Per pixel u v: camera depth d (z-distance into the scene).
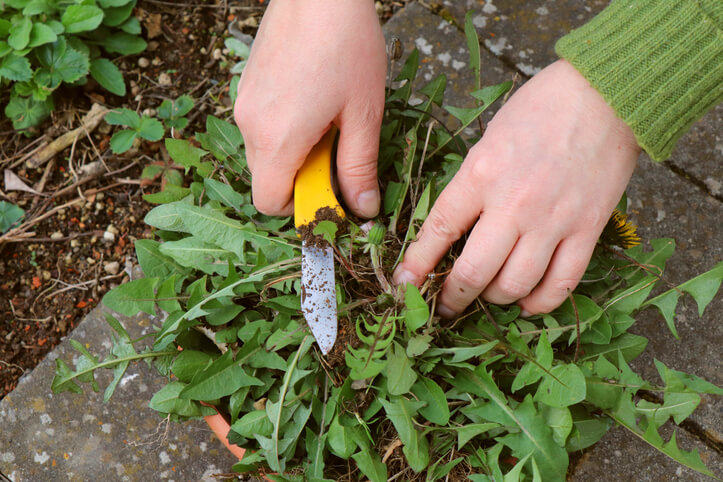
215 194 0.65
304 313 0.61
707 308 0.80
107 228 0.86
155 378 0.78
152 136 0.85
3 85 0.88
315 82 0.61
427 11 0.88
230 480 0.68
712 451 0.77
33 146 0.88
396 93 0.67
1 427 0.77
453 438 0.61
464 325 0.63
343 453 0.59
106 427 0.77
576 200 0.59
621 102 0.58
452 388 0.62
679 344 0.79
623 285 0.65
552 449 0.58
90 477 0.76
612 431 0.77
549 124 0.60
